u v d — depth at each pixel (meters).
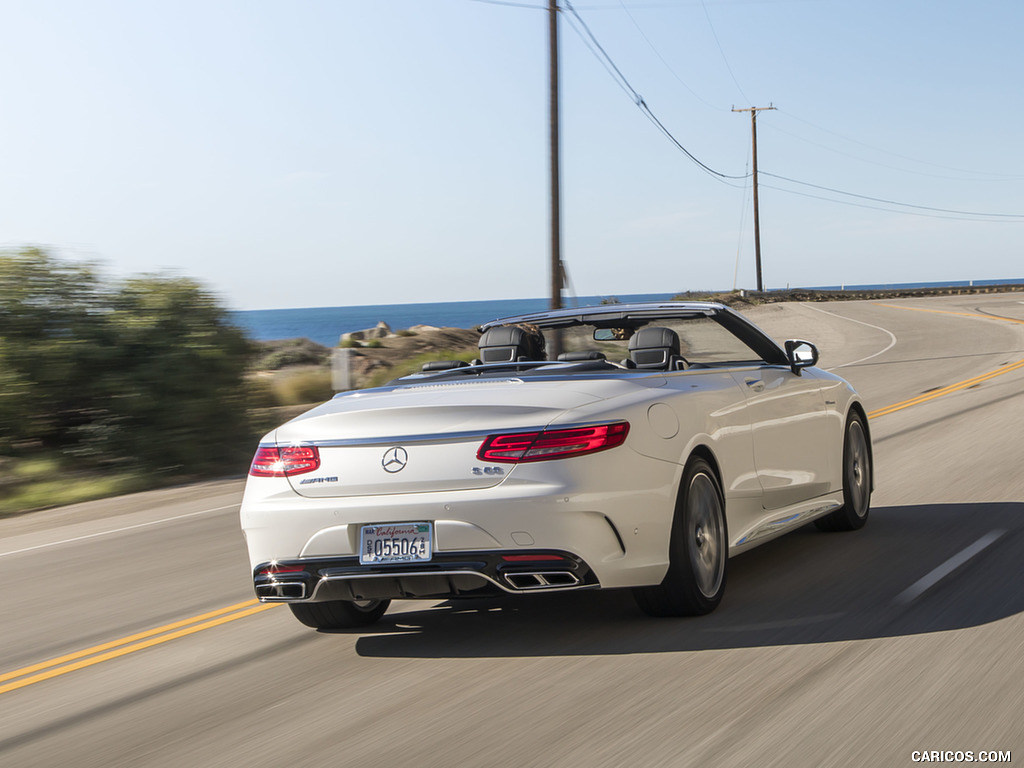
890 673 4.05
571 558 4.46
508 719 3.87
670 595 4.94
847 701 3.77
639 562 4.66
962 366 23.03
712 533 5.23
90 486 13.91
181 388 15.59
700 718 3.71
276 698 4.40
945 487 8.66
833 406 6.95
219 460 15.80
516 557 4.46
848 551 6.48
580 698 4.04
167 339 15.88
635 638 4.83
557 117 22.55
